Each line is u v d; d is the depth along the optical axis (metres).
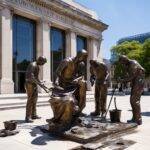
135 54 57.66
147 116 13.45
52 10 33.34
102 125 9.18
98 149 6.98
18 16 30.38
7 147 7.20
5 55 27.17
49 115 13.45
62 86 9.39
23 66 31.00
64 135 7.93
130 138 8.32
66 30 36.66
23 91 30.84
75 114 9.02
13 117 12.86
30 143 7.56
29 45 31.80
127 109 16.89
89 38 41.62
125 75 11.20
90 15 41.56
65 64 9.32
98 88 12.12
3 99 21.20
